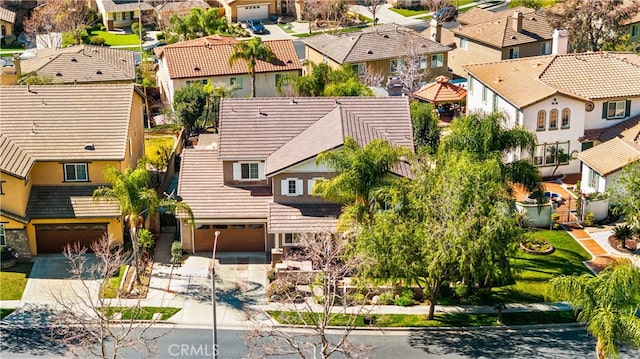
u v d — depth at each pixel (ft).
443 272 171.12
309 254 187.62
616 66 259.39
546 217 220.23
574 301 153.28
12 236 199.82
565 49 277.03
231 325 176.76
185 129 283.79
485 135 193.36
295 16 474.08
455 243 163.94
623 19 337.52
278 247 202.90
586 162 231.91
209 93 289.74
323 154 186.60
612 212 212.64
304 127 218.79
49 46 404.57
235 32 435.94
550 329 176.65
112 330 172.86
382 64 334.44
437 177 177.78
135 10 458.50
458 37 363.15
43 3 467.11
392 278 168.35
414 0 487.20
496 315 181.16
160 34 438.40
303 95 293.23
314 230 197.98
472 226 166.71
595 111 249.55
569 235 216.54
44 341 169.48
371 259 165.99
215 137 263.29
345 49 336.29
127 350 166.30
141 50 409.49
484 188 172.86
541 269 199.62
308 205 206.49
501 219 167.53
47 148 207.72
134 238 190.49
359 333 174.19
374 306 177.06
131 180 189.16
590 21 337.31
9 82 279.28
